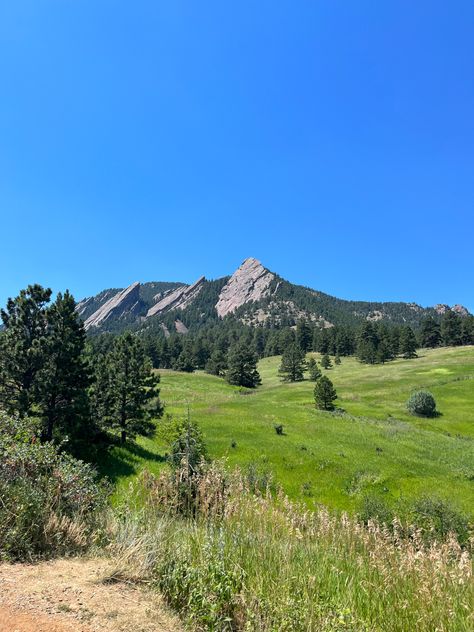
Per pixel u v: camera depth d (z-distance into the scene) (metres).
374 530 5.16
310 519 5.61
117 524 5.73
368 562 4.53
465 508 23.88
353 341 139.88
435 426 48.81
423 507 16.44
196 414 47.06
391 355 123.62
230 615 3.64
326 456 33.12
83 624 3.23
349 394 70.69
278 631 3.29
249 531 4.92
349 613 3.37
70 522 5.48
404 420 51.28
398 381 80.94
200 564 4.21
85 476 6.52
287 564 4.13
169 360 135.00
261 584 3.83
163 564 4.38
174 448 16.00
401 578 3.98
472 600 3.49
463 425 50.12
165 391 71.62
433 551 4.35
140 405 34.09
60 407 24.75
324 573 4.21
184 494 5.82
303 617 3.40
